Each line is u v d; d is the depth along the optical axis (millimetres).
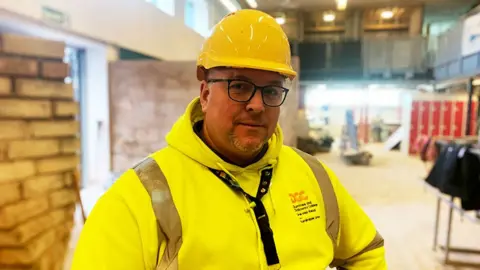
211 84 784
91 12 4590
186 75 4309
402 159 9648
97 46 4906
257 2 11305
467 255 3146
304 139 10680
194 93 4312
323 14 12484
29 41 1616
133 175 788
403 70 10867
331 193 975
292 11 12203
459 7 11820
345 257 1041
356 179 6691
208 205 776
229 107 759
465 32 8203
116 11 5227
